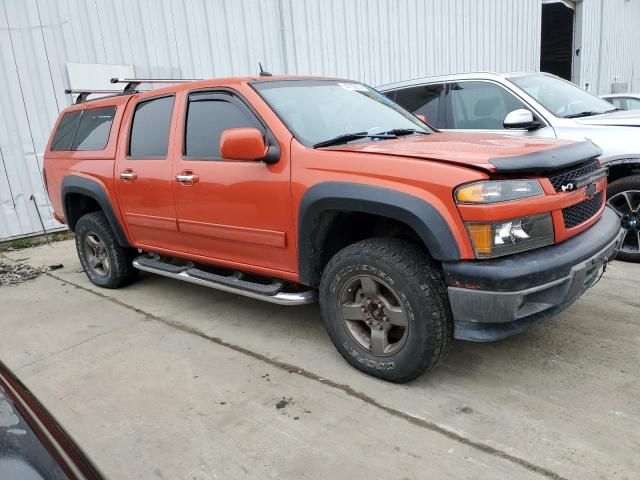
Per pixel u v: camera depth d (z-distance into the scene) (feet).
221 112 11.92
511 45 51.03
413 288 8.91
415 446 8.12
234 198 11.35
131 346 12.35
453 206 8.38
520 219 8.48
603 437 8.05
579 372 9.98
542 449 7.86
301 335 12.47
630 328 11.67
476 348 11.16
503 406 9.02
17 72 23.24
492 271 8.22
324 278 10.27
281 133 10.56
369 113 12.63
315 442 8.37
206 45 28.66
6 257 22.17
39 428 4.82
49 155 17.74
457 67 44.88
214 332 12.92
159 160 13.21
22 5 22.97
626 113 16.20
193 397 9.94
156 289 16.56
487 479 7.32
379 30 37.55
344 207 9.43
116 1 25.34
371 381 10.11
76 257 21.56
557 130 15.78
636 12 75.20
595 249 9.30
